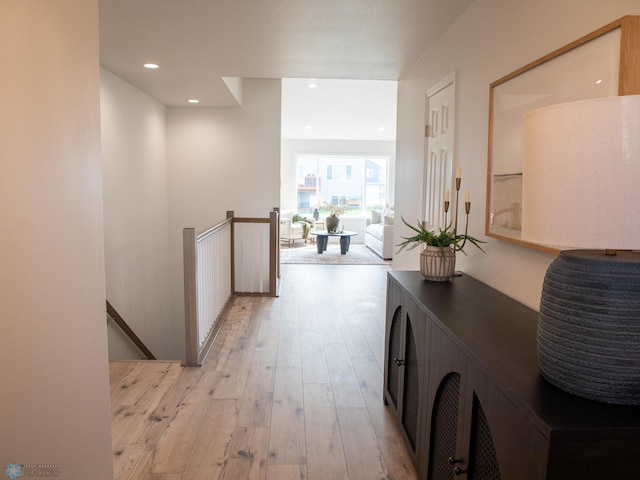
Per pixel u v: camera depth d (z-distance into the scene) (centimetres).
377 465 214
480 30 243
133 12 276
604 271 102
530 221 99
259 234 624
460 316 173
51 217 132
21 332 117
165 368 321
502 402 115
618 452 94
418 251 361
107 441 170
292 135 1095
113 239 429
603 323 100
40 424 126
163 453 221
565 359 107
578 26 158
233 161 613
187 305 322
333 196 1170
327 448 227
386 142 1158
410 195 395
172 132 605
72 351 144
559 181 91
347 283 616
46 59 129
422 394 192
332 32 307
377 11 268
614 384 101
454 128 280
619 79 133
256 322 433
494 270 222
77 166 147
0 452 109
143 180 515
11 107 113
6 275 111
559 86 164
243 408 266
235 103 579
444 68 305
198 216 618
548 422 95
